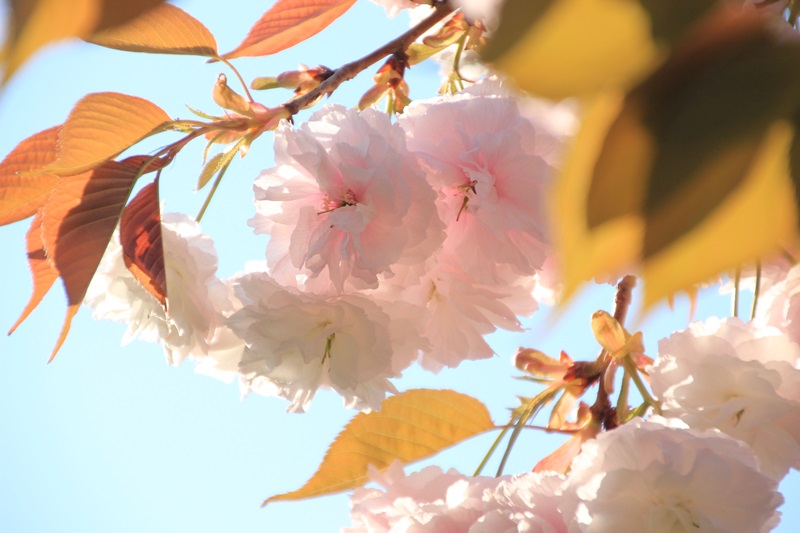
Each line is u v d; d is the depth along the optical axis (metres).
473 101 0.80
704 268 0.21
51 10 0.17
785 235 0.21
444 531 0.80
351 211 0.80
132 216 0.80
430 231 0.80
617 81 0.20
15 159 0.80
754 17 0.23
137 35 0.80
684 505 0.76
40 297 0.80
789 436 0.79
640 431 0.77
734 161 0.22
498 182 0.80
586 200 0.20
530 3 0.19
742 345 0.79
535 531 0.77
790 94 0.22
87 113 0.80
